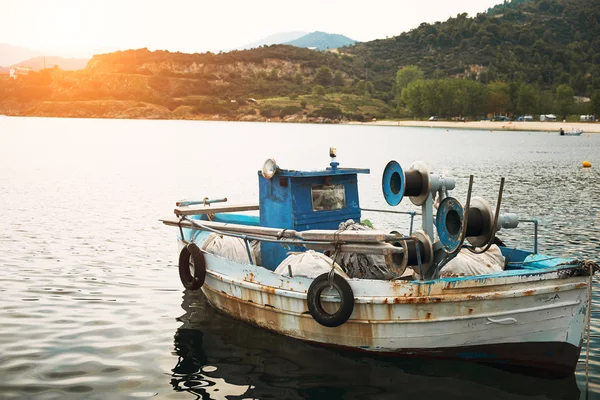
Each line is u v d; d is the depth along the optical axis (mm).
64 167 39281
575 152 64875
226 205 12867
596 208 23703
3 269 13438
